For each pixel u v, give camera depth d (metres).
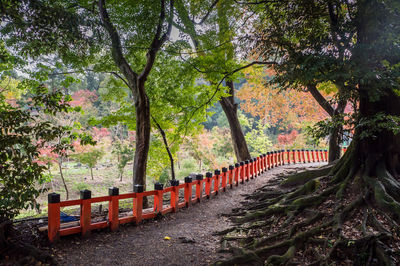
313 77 4.95
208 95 11.74
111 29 7.70
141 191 6.75
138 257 4.93
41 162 16.86
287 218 6.02
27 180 5.11
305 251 4.61
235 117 15.34
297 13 5.72
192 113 11.77
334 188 6.18
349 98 5.60
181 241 5.77
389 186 5.41
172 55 9.41
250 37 6.18
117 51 8.41
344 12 5.95
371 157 5.99
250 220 6.78
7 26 5.58
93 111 30.86
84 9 8.06
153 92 11.29
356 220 5.05
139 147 9.57
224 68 9.82
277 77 5.54
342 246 4.39
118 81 10.93
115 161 30.77
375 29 4.54
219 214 7.94
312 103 17.73
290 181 9.41
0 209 4.78
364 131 5.46
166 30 8.10
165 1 7.78
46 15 5.29
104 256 4.88
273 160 17.27
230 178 11.36
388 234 4.40
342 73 4.59
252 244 5.26
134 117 10.75
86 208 5.57
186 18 8.30
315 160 21.64
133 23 7.47
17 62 7.99
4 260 4.11
